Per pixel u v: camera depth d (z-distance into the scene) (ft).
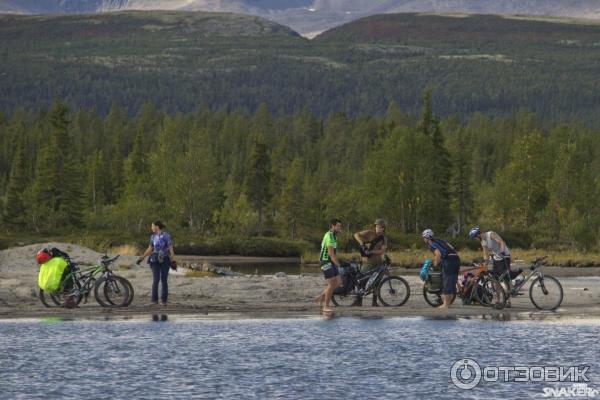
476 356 131.75
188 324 161.48
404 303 185.57
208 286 217.36
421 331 154.10
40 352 133.28
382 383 114.32
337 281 177.27
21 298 194.49
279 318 169.99
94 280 182.19
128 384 112.98
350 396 107.45
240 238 650.43
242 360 128.47
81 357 129.90
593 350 136.56
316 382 114.93
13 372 119.55
